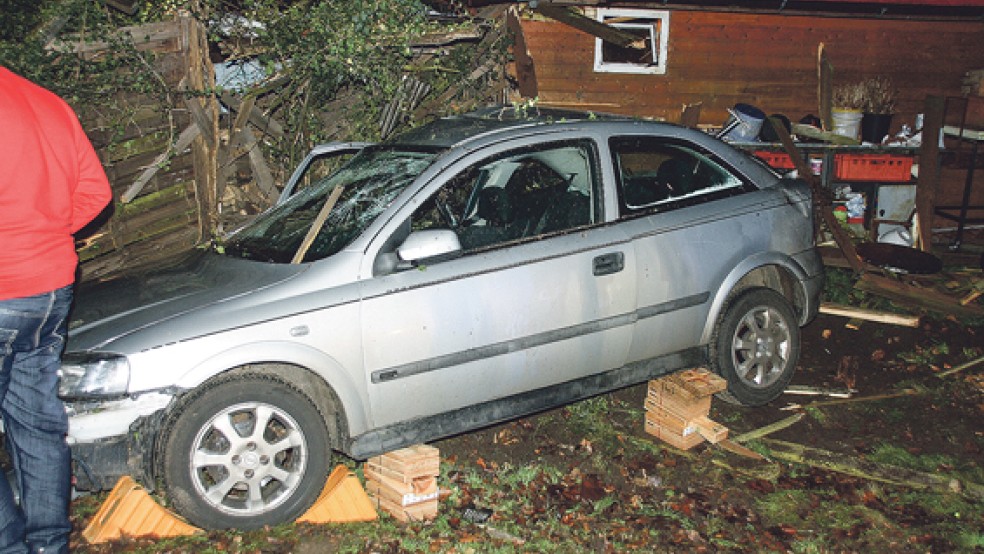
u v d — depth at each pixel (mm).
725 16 9977
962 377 6234
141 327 3738
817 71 10359
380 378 4035
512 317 4328
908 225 9445
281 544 3803
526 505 4289
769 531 4199
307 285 3926
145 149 5961
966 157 9883
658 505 4359
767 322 5328
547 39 9641
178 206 6324
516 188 4523
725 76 10141
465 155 4367
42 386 3416
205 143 6445
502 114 5285
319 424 3922
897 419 5547
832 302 7523
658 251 4801
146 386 3605
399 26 7543
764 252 5266
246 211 7020
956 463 4984
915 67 10609
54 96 3395
